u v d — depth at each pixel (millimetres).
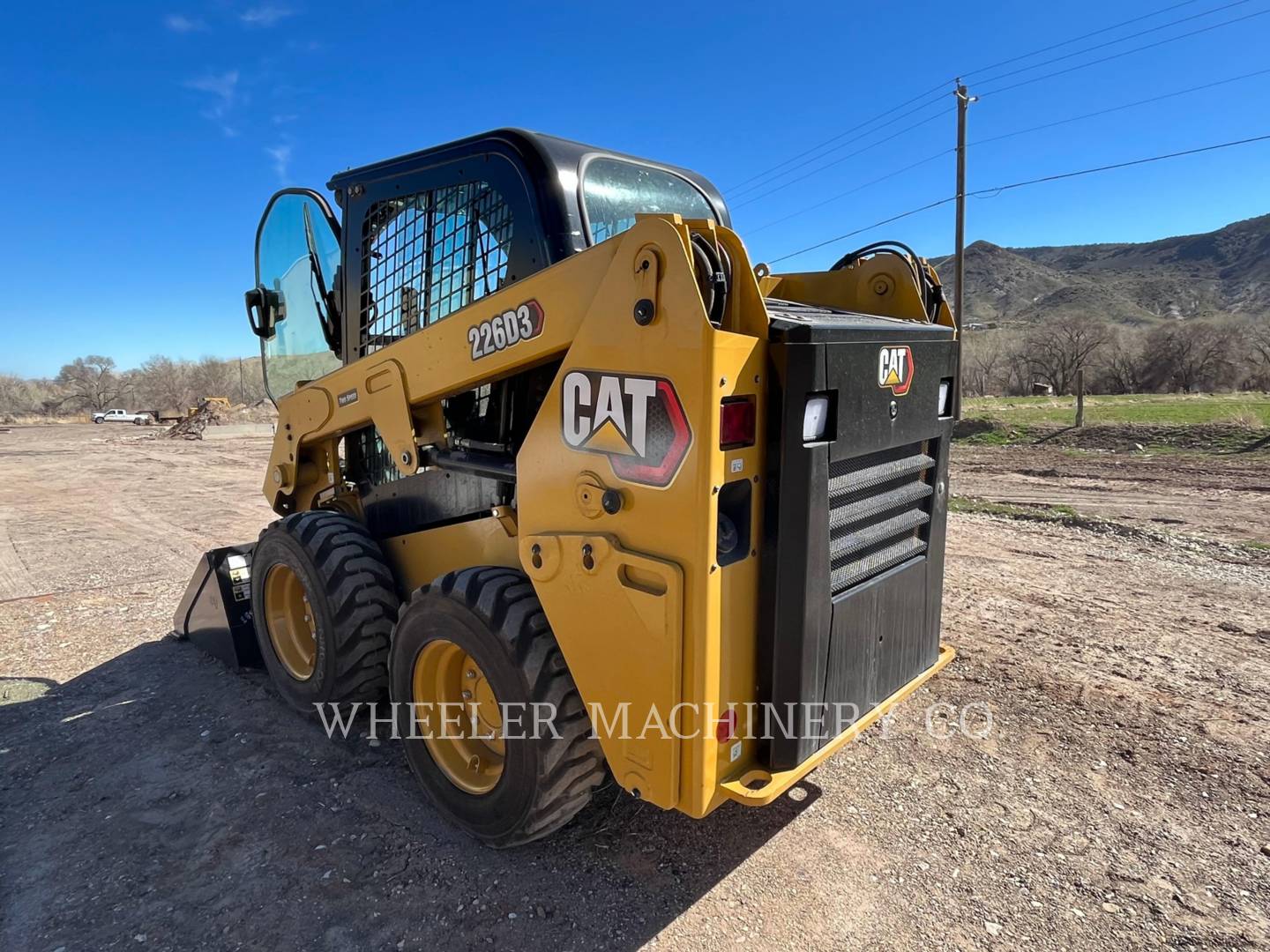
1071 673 4051
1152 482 10906
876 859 2629
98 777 3252
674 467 2021
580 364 2256
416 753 2898
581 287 2279
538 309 2441
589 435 2246
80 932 2350
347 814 2941
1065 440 15648
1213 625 4773
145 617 5395
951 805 2924
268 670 3936
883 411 2426
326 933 2330
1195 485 10516
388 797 3053
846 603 2402
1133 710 3646
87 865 2670
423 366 2979
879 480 2500
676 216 2023
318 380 3727
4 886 2568
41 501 11430
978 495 10391
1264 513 8469
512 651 2430
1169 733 3430
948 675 4043
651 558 2084
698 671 2043
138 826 2893
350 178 3465
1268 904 2400
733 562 2127
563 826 2830
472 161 2936
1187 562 6367
